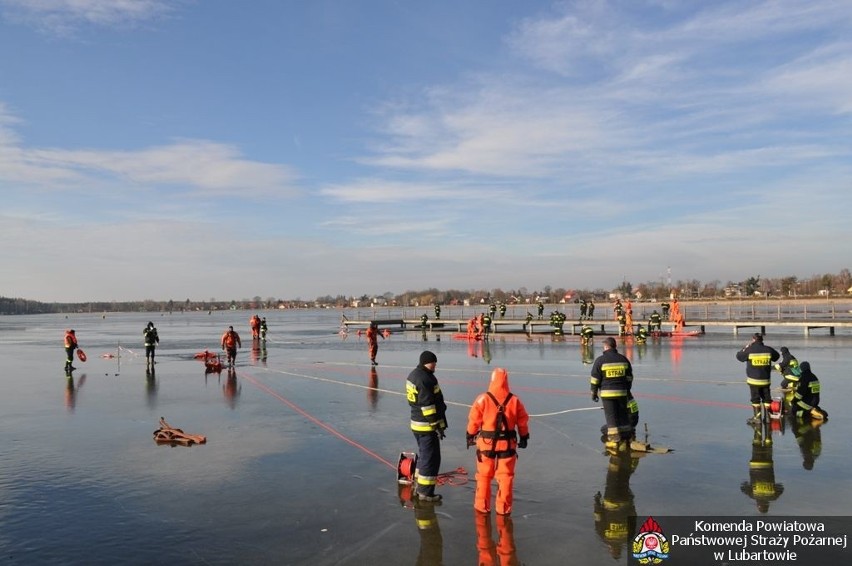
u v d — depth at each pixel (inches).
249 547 239.6
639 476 325.1
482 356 1087.0
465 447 398.9
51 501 297.7
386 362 1006.4
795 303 4776.1
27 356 1261.1
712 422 465.7
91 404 594.9
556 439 414.9
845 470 332.5
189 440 417.4
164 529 259.4
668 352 1102.4
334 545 240.8
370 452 390.0
